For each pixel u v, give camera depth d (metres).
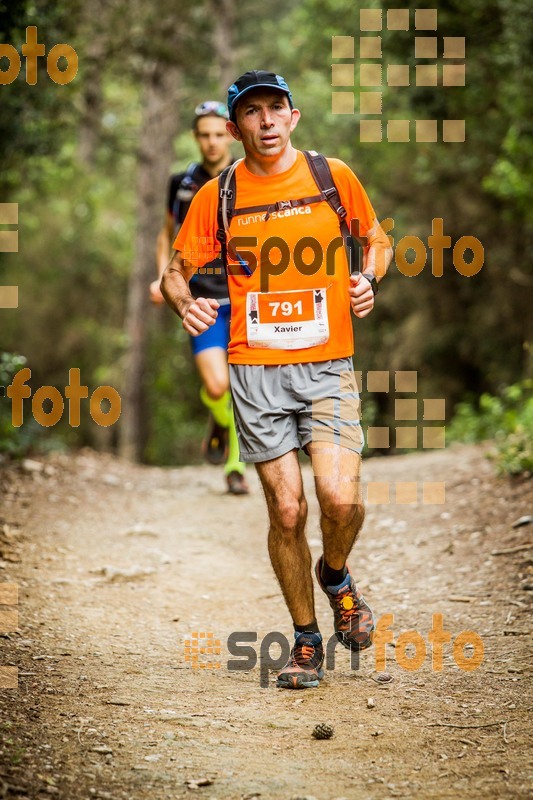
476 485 15.92
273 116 8.12
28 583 11.03
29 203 49.69
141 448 48.91
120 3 33.72
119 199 59.88
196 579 12.09
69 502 16.03
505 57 23.16
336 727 7.51
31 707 7.54
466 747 7.05
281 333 8.34
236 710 7.87
